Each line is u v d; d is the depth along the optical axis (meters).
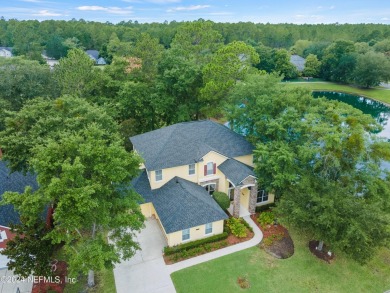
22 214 19.52
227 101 42.34
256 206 30.89
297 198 24.48
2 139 25.80
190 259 24.31
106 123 29.67
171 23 170.75
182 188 27.95
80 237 20.23
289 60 105.19
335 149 25.59
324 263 24.12
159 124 49.19
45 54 123.44
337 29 173.75
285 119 29.62
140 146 32.88
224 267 23.52
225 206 29.50
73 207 16.56
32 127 26.69
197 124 34.50
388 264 24.42
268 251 25.19
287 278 22.62
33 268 20.14
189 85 43.97
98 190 17.89
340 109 28.66
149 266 23.55
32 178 29.77
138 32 135.38
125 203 19.97
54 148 18.16
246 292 21.39
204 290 21.48
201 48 55.88
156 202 27.89
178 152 30.55
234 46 46.41
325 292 21.55
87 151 17.62
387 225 21.67
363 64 86.69
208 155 30.53
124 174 18.75
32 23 157.75
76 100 30.95
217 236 26.25
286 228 27.91
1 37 132.25
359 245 20.70
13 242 20.64
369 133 28.22
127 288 21.61
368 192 26.42
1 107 37.12
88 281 21.72
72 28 141.88
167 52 45.47
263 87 34.56
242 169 29.52
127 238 20.95
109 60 112.44
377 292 21.73
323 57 105.81
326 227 21.95
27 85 41.69
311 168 28.09
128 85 40.94
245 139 34.41
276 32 152.62
